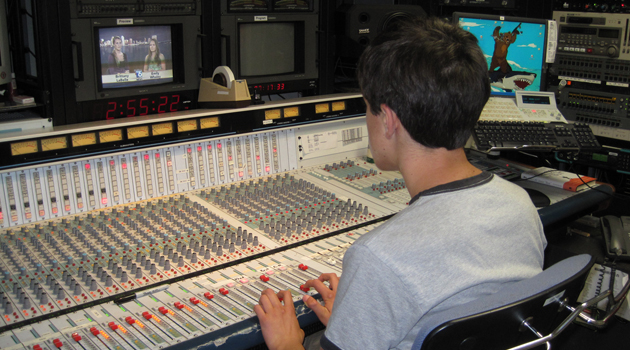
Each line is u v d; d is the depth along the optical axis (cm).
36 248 205
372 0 365
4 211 217
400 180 289
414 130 117
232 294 182
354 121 324
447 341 105
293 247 219
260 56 294
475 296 113
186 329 162
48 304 171
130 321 165
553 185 301
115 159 242
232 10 274
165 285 187
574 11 356
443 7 351
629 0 329
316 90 322
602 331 306
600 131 353
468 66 114
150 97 261
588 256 137
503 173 316
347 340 110
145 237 217
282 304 173
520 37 312
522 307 109
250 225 232
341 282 114
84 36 233
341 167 309
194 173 264
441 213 112
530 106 312
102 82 243
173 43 264
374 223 243
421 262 106
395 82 115
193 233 222
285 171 296
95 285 181
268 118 278
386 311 107
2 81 228
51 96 228
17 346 152
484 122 290
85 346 153
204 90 271
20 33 233
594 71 352
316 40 312
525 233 121
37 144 214
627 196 363
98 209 239
